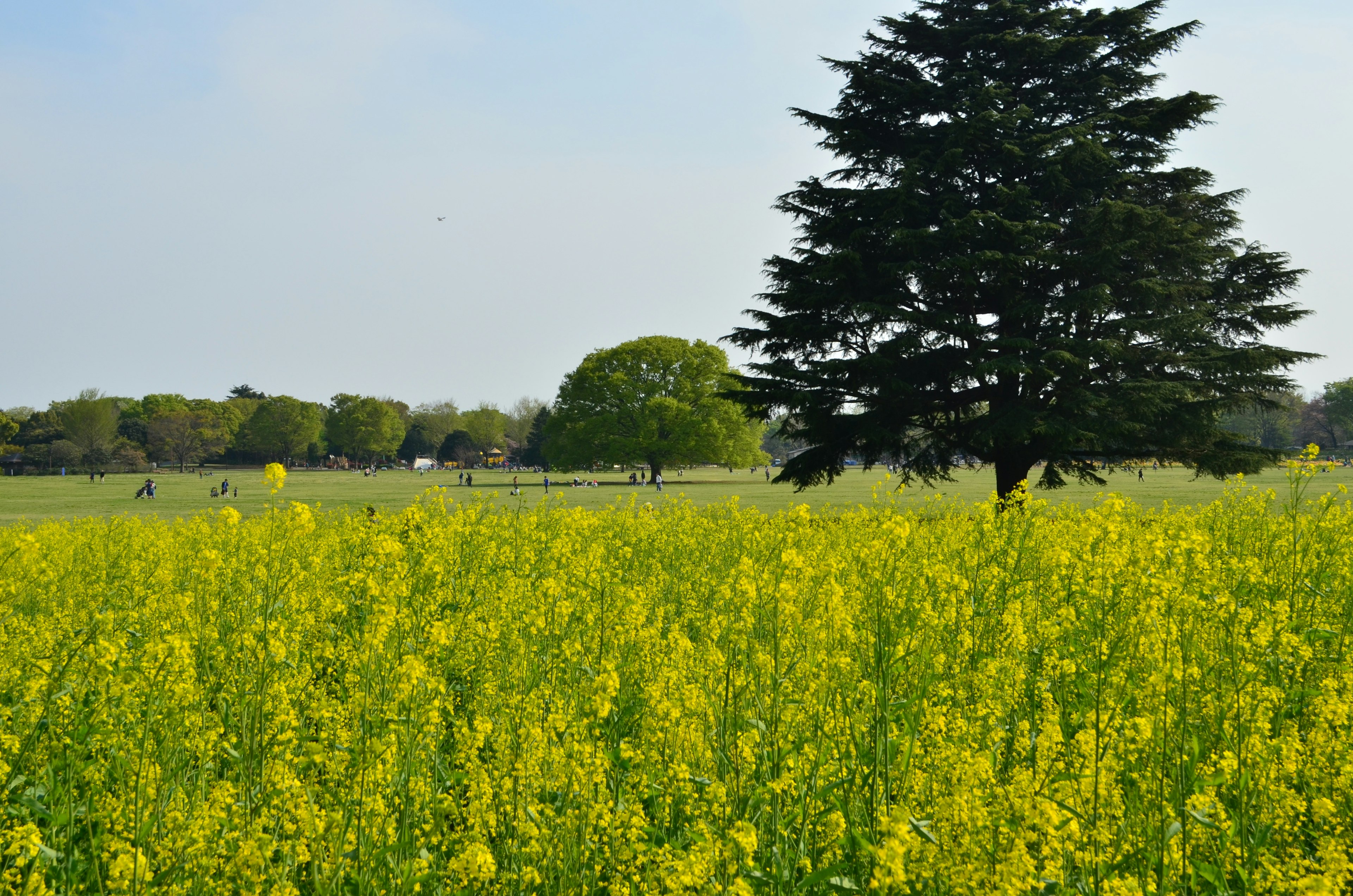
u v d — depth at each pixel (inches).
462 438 6028.5
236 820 119.6
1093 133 868.0
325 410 6688.0
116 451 4650.6
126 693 146.0
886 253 868.0
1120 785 131.2
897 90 904.9
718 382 2851.9
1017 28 935.0
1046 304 855.1
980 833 106.1
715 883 99.6
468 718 178.4
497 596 231.0
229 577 241.4
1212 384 843.4
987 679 169.0
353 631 217.2
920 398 889.5
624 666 186.5
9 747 141.0
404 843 115.3
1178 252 829.2
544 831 116.5
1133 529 327.6
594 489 2395.4
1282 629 189.9
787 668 162.7
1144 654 172.2
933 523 407.2
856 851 115.6
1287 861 112.7
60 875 120.2
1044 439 848.9
